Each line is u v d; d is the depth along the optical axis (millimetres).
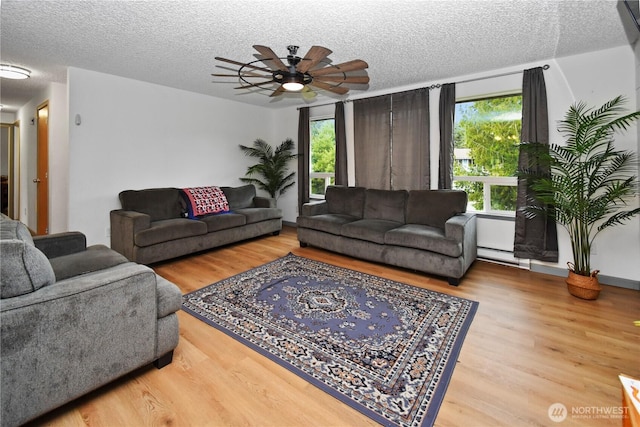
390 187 4355
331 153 5242
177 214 4203
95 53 3045
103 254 2295
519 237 3363
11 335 1168
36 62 3314
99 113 3703
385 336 2062
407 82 3998
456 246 2906
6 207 6641
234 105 5285
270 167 5590
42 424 1325
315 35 2609
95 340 1407
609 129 2840
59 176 4188
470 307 2480
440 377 1651
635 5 2080
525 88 3248
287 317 2318
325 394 1534
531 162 3209
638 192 2768
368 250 3553
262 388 1572
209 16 2285
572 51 2936
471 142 3793
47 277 1382
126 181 3998
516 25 2428
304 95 4723
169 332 1717
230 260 3721
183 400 1481
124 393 1521
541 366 1736
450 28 2479
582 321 2248
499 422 1351
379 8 2164
